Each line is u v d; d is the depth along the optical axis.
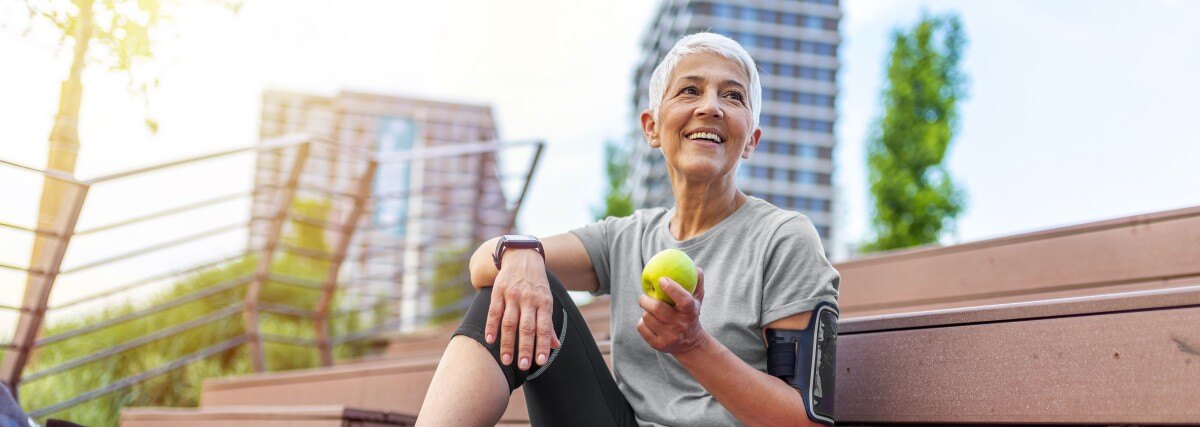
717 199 1.49
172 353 4.63
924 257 2.60
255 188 3.21
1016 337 1.25
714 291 1.41
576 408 1.32
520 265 1.29
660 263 1.15
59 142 2.39
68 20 2.28
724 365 1.19
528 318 1.25
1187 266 1.98
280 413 2.25
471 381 1.21
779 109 74.38
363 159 3.49
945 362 1.33
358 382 2.81
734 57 1.48
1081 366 1.17
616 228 1.62
